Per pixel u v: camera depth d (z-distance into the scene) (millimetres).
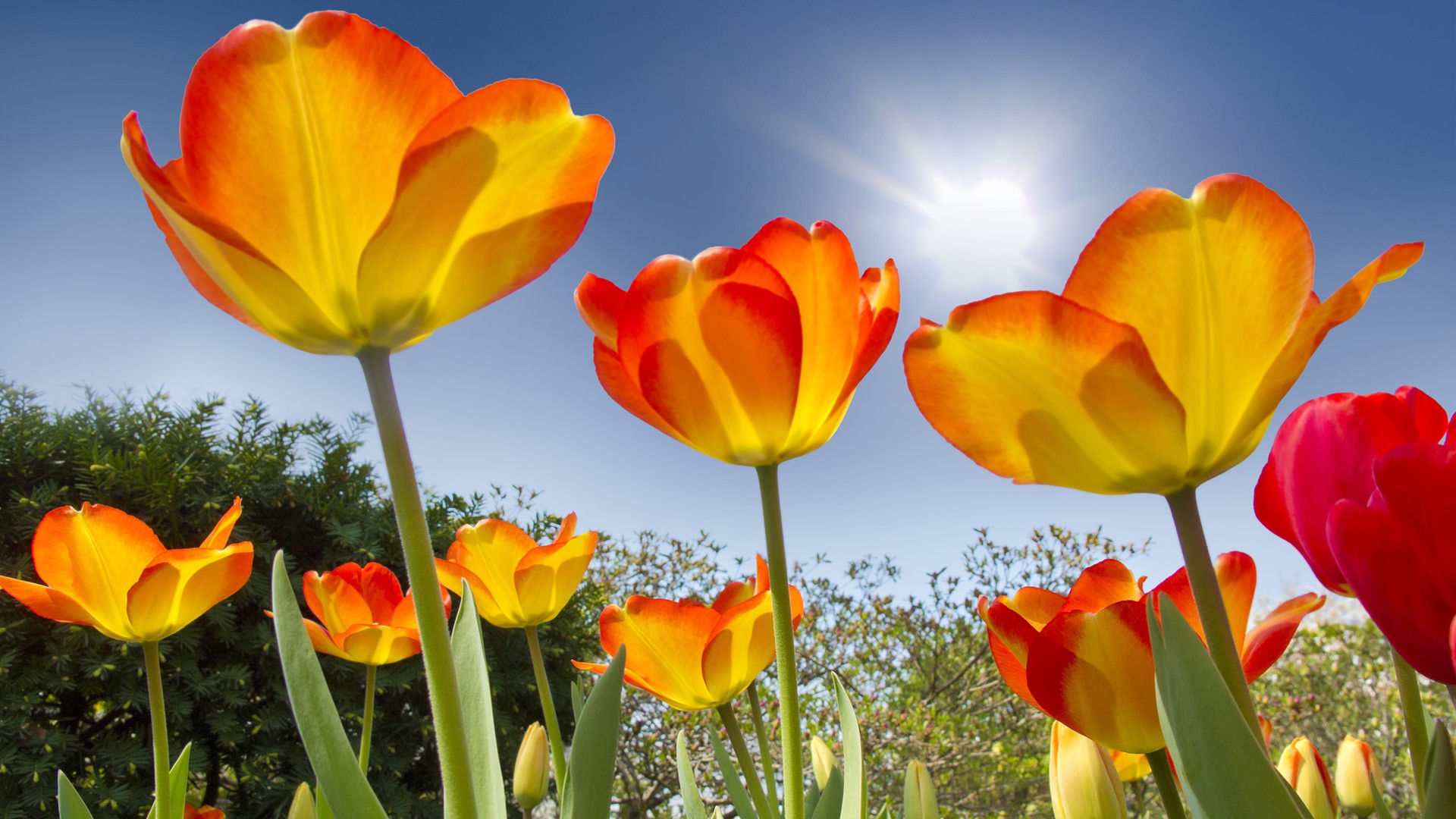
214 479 2557
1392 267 284
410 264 309
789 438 365
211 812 681
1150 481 302
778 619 365
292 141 307
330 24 307
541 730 717
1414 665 274
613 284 387
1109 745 343
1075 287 302
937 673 2838
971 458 309
